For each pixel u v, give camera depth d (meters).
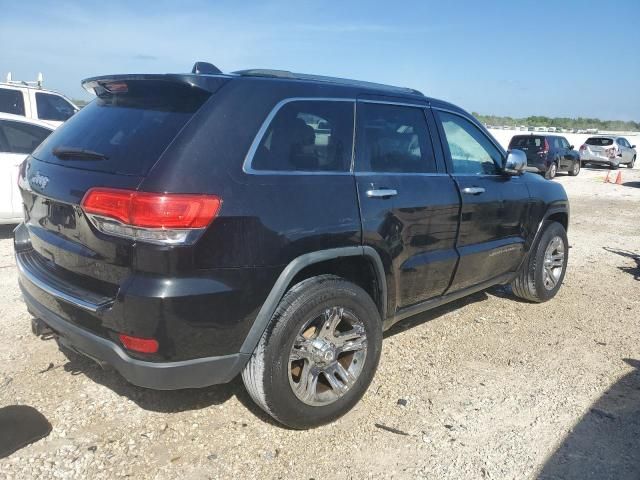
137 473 2.77
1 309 4.71
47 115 10.63
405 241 3.59
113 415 3.24
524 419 3.41
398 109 3.81
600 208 13.12
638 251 8.38
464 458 3.00
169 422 3.21
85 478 2.72
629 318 5.29
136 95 3.11
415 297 3.88
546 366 4.15
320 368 3.14
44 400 3.35
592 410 3.54
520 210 4.88
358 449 3.05
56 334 3.07
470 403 3.57
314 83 3.29
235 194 2.69
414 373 3.95
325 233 3.02
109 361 2.71
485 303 5.56
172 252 2.50
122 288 2.54
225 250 2.63
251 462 2.90
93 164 2.82
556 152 20.98
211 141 2.70
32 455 2.85
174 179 2.54
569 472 2.91
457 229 4.09
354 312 3.23
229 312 2.68
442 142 4.12
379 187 3.42
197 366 2.68
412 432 3.23
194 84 2.82
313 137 3.16
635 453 3.09
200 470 2.82
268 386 2.91
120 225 2.55
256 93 2.95
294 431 3.19
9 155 7.05
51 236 3.04
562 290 6.11
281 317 2.89
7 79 12.07
